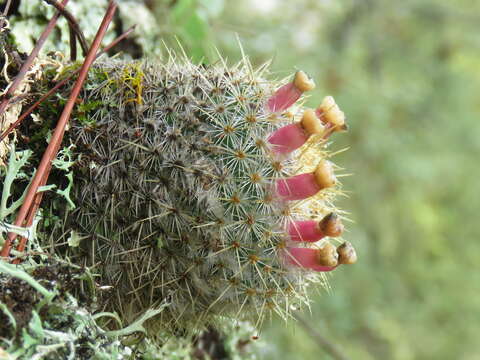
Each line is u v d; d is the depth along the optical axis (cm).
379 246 58
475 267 66
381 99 57
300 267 15
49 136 16
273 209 15
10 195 16
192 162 15
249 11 49
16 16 20
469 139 65
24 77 16
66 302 13
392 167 58
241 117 15
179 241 15
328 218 15
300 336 36
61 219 16
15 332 12
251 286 15
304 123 15
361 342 50
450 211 67
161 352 17
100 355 13
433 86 64
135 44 23
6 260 13
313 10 54
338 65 54
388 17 61
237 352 20
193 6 24
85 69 15
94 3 22
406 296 59
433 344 58
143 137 15
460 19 63
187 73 16
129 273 16
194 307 16
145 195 15
